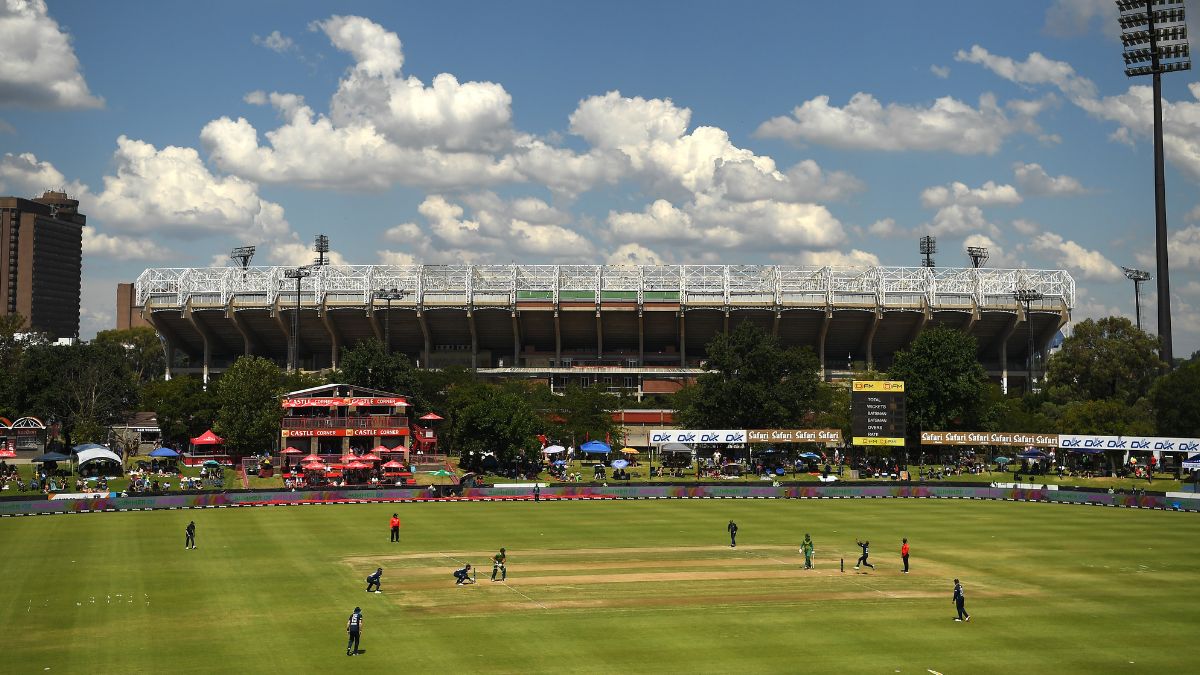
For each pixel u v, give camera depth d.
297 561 75.19
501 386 188.12
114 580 67.19
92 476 135.88
